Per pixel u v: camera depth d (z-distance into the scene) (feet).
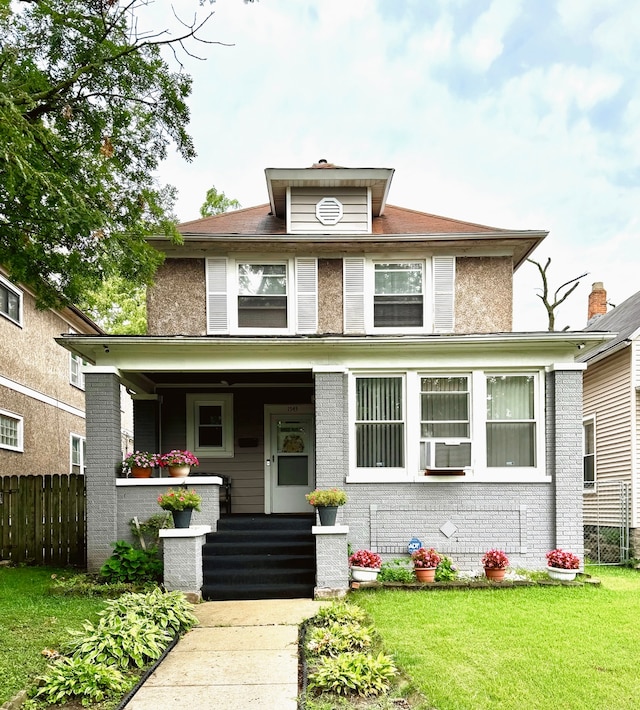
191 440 39.99
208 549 30.35
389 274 38.29
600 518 45.09
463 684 15.71
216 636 20.99
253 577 28.27
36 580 30.30
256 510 39.81
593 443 47.78
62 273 28.84
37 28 24.62
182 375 37.99
